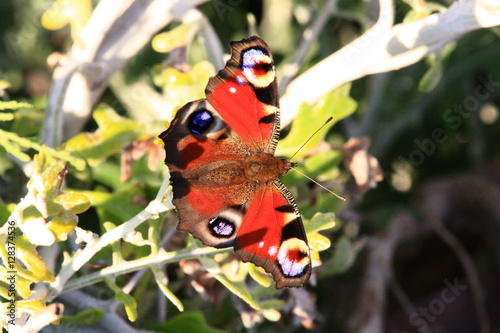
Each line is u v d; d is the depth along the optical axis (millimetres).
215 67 691
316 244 646
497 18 664
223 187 637
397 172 776
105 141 678
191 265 664
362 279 730
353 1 732
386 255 735
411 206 755
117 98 742
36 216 623
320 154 688
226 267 661
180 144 635
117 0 678
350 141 687
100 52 688
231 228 635
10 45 755
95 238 632
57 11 682
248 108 643
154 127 680
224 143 644
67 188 688
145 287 674
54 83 681
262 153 646
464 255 739
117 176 698
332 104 680
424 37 670
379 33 674
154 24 689
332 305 732
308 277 635
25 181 689
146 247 665
